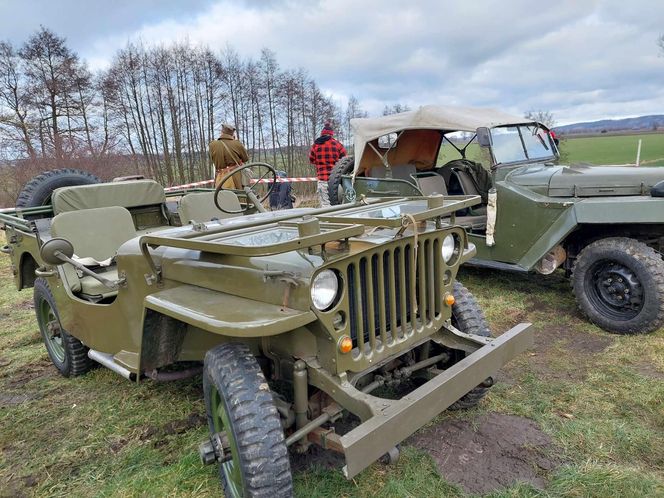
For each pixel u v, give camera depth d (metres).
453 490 2.37
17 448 2.94
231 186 6.59
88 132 20.59
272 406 2.01
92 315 3.12
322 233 1.93
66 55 20.52
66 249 3.05
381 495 2.33
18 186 15.46
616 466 2.49
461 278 6.05
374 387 2.43
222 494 2.40
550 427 2.87
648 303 3.98
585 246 4.77
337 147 9.08
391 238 2.24
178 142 22.02
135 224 4.89
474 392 2.88
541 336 4.27
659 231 4.41
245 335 1.83
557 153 6.14
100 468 2.70
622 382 3.37
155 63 21.38
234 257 2.23
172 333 2.61
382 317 2.23
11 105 19.86
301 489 2.38
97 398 3.48
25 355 4.38
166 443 2.89
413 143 7.19
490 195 5.09
